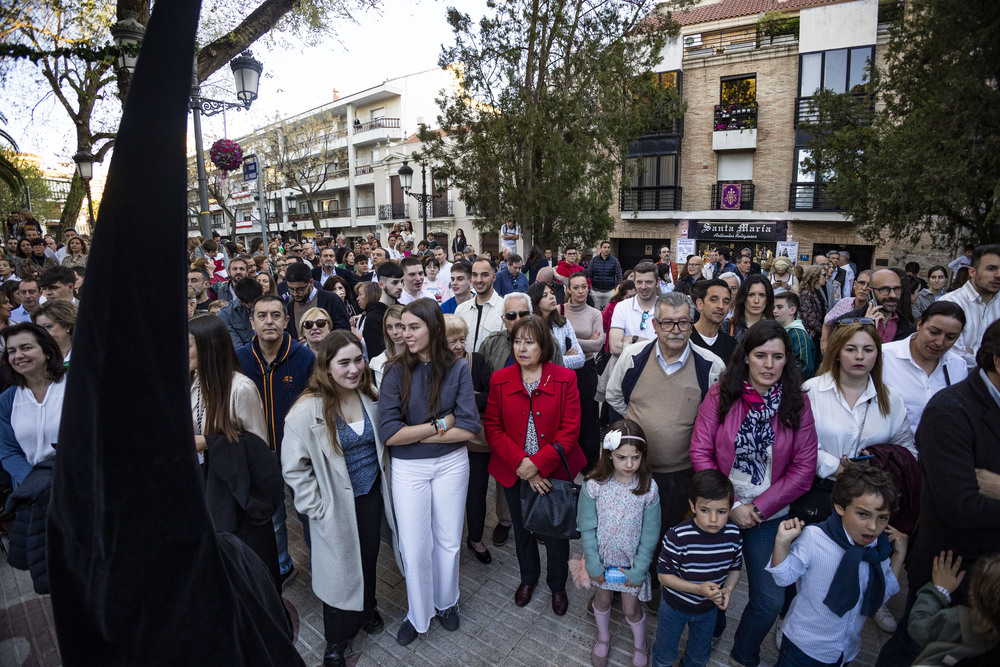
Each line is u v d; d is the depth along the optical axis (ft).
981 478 6.95
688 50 72.79
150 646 1.82
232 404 9.05
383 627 10.75
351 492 9.66
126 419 1.57
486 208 42.68
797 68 66.69
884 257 65.26
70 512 1.62
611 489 9.61
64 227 23.00
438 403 10.09
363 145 128.26
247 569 3.11
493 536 13.80
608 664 9.75
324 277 28.02
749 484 9.02
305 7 19.27
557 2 37.70
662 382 10.47
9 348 9.96
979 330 12.96
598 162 40.42
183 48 1.40
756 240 72.08
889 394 9.31
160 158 1.42
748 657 9.23
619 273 33.71
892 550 8.97
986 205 36.09
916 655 7.68
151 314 1.52
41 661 6.16
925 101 36.86
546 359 10.82
